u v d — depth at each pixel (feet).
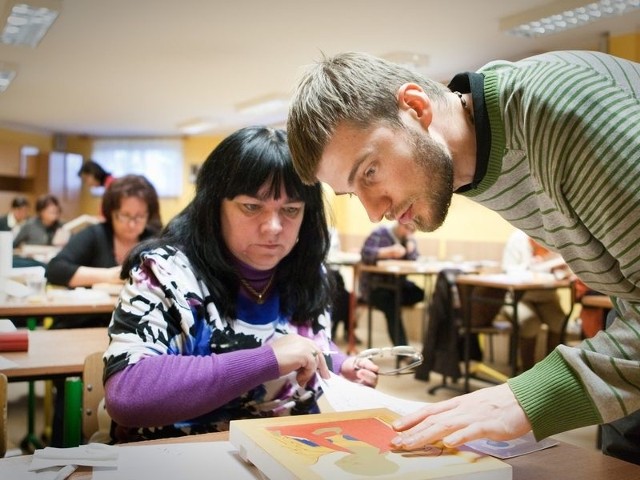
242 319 4.11
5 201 29.73
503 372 15.37
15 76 19.22
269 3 12.62
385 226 19.10
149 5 12.94
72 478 2.58
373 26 13.93
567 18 12.95
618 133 2.46
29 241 21.84
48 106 24.72
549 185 2.76
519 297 12.82
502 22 13.38
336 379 3.92
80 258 9.41
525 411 2.59
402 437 2.63
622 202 2.46
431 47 15.43
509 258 15.94
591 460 2.94
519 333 14.11
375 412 3.24
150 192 9.58
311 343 3.73
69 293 8.71
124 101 23.26
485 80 3.05
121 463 2.74
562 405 2.59
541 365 2.71
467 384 13.29
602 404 2.53
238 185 3.88
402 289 17.10
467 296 13.30
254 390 3.93
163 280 3.78
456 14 13.06
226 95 21.75
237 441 2.89
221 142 4.07
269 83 19.75
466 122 3.14
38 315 7.63
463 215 21.66
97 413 4.85
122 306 3.75
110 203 9.38
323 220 4.36
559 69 2.74
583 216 2.66
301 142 3.08
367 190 2.99
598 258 2.84
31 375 5.16
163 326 3.69
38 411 10.95
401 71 3.05
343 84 2.93
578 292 12.35
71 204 31.55
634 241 2.51
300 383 3.76
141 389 3.33
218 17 13.55
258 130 4.06
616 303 3.14
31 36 15.05
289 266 4.36
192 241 4.07
